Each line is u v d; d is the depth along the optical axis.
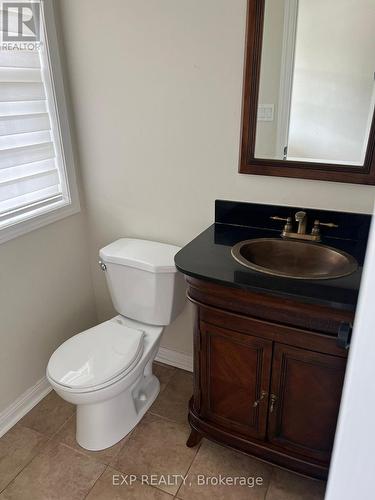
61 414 1.87
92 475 1.57
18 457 1.64
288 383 1.32
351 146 1.41
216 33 1.48
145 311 1.83
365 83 1.32
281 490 1.50
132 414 1.77
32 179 1.76
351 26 1.28
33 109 1.70
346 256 1.36
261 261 1.53
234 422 1.50
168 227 1.91
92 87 1.80
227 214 1.71
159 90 1.66
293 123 1.47
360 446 0.51
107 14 1.63
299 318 1.19
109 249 1.84
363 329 0.47
